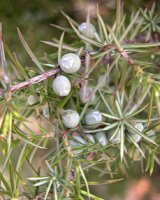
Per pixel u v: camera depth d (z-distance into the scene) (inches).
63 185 5.6
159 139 6.6
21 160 5.7
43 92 5.7
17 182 5.7
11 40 11.5
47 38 11.3
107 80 6.8
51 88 5.9
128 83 6.6
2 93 5.5
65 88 5.6
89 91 6.3
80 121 6.2
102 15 10.6
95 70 7.5
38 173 5.9
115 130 6.0
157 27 8.1
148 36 8.0
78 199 5.7
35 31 11.5
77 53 5.9
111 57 6.2
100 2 10.3
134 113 6.1
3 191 5.8
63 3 11.3
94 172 12.5
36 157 11.6
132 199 14.1
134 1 9.9
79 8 11.1
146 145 6.6
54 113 6.0
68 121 5.8
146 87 6.1
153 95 6.3
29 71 5.9
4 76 5.5
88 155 6.3
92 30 6.5
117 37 6.5
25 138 5.5
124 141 6.5
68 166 5.7
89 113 6.1
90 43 6.2
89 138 6.1
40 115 5.9
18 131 5.5
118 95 6.2
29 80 5.5
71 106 6.1
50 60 6.6
